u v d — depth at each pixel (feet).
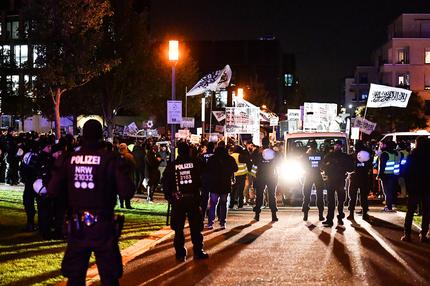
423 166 45.16
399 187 79.10
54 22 107.76
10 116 189.47
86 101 177.37
